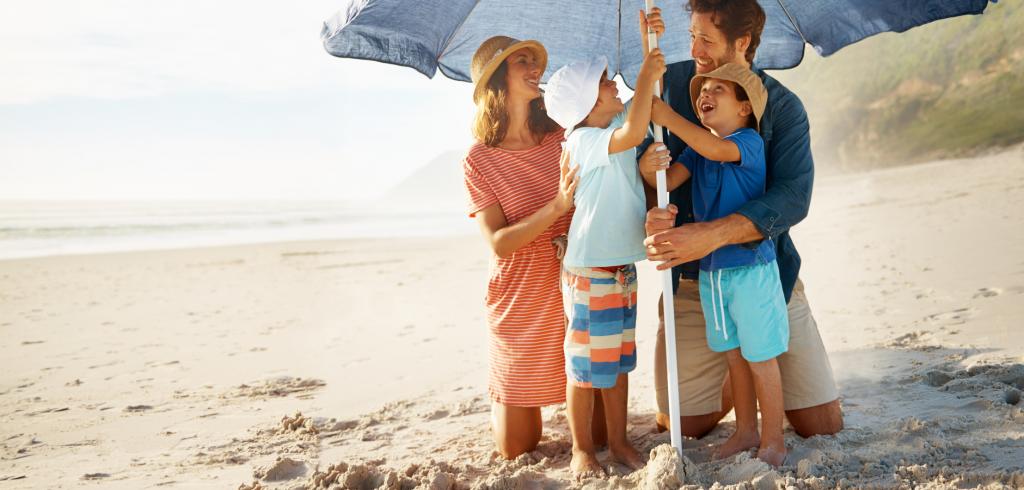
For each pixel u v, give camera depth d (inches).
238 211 1980.8
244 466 147.7
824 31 144.3
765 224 116.8
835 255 368.5
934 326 206.4
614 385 121.6
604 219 119.0
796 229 504.1
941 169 871.7
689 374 140.3
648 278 382.3
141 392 227.3
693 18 124.3
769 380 119.3
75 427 188.9
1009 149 966.4
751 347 118.9
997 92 1145.4
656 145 115.8
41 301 453.1
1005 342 179.3
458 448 148.4
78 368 269.0
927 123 1216.8
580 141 119.0
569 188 116.6
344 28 126.3
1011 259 288.5
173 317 383.2
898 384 157.5
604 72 121.9
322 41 130.5
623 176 120.0
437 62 138.5
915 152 1152.2
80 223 1333.7
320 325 339.0
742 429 123.7
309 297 434.6
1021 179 590.9
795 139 127.6
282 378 233.1
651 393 178.4
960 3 132.9
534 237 124.7
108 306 428.8
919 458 114.7
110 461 157.9
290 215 1711.4
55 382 246.4
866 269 316.8
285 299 431.2
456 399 194.1
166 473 146.3
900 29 139.3
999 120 1067.9
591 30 151.5
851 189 805.2
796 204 120.3
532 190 134.6
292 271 575.8
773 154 128.1
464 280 472.7
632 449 125.5
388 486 121.4
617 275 120.8
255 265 626.8
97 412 203.9
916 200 569.3
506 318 134.8
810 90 1600.6
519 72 132.9
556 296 132.9
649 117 111.4
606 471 121.6
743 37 122.3
